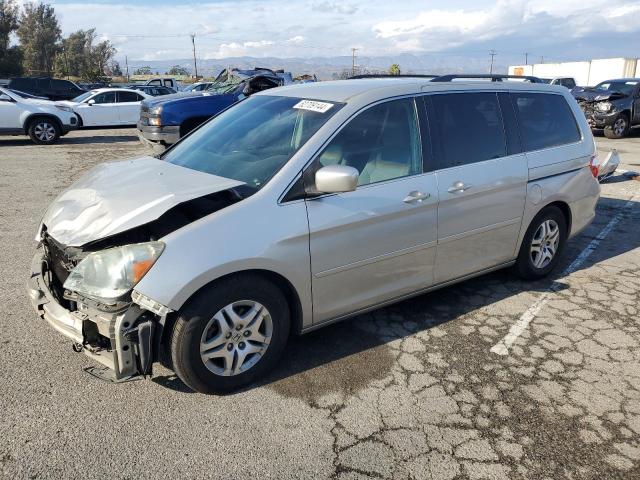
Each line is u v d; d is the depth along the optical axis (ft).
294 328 11.03
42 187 28.37
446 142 12.75
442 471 8.40
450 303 14.48
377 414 9.75
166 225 9.72
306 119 11.61
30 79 88.12
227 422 9.41
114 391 10.17
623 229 21.68
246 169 10.98
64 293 9.88
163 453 8.61
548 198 15.06
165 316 9.02
